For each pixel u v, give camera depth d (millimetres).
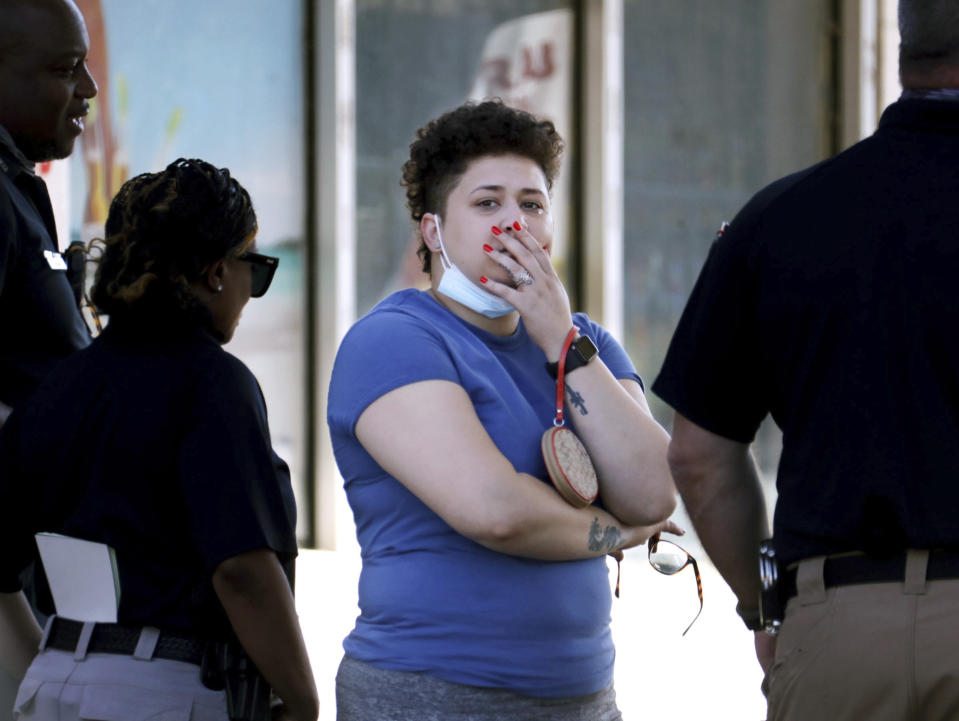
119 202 10000
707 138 34938
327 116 30047
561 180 33125
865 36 36062
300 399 30359
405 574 9781
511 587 9703
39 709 9422
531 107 32719
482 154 10266
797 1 35875
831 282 8828
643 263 34250
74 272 13156
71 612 9578
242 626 9320
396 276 31359
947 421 8453
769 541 9328
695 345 9602
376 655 9797
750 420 9711
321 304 30281
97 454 9555
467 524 9359
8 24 12695
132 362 9695
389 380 9758
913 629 8359
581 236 33375
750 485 9930
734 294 9391
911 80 9125
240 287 10289
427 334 10047
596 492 9867
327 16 29906
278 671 9430
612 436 10125
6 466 9930
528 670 9656
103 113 27688
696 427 9711
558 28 32875
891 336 8609
